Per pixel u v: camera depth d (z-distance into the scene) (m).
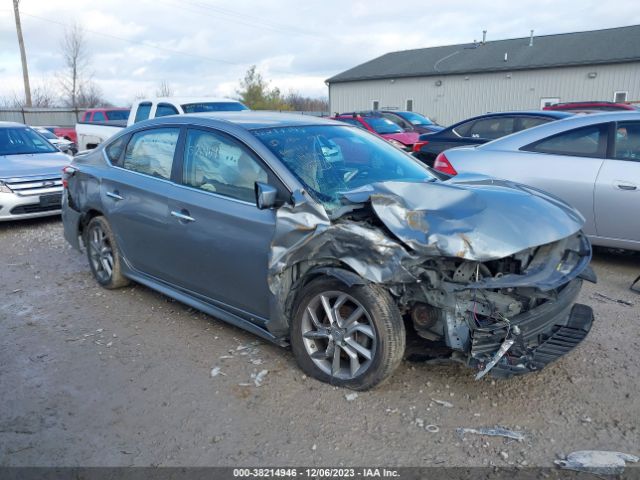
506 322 2.96
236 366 3.75
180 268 4.25
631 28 32.16
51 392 3.50
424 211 3.14
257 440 2.96
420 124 17.45
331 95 41.25
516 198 3.45
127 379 3.64
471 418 3.11
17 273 5.99
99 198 5.02
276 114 4.64
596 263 5.91
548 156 5.79
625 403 3.23
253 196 3.64
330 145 4.05
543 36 35.28
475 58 35.31
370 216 3.27
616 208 5.34
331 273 3.22
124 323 4.54
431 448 2.86
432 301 3.07
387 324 3.12
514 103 32.81
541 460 2.76
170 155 4.38
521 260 3.17
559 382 3.47
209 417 3.18
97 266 5.36
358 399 3.30
